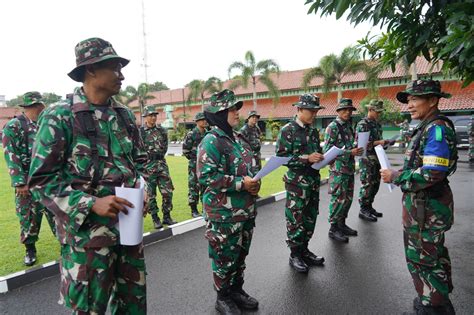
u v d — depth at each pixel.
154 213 5.33
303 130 3.71
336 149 3.63
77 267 1.88
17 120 3.87
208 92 29.66
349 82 23.45
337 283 3.41
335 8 2.58
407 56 3.11
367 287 3.31
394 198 7.18
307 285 3.38
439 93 2.46
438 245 2.45
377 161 5.54
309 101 3.65
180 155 19.00
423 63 19.50
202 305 3.05
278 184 9.26
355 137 5.54
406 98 2.75
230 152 2.75
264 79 23.75
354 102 22.44
